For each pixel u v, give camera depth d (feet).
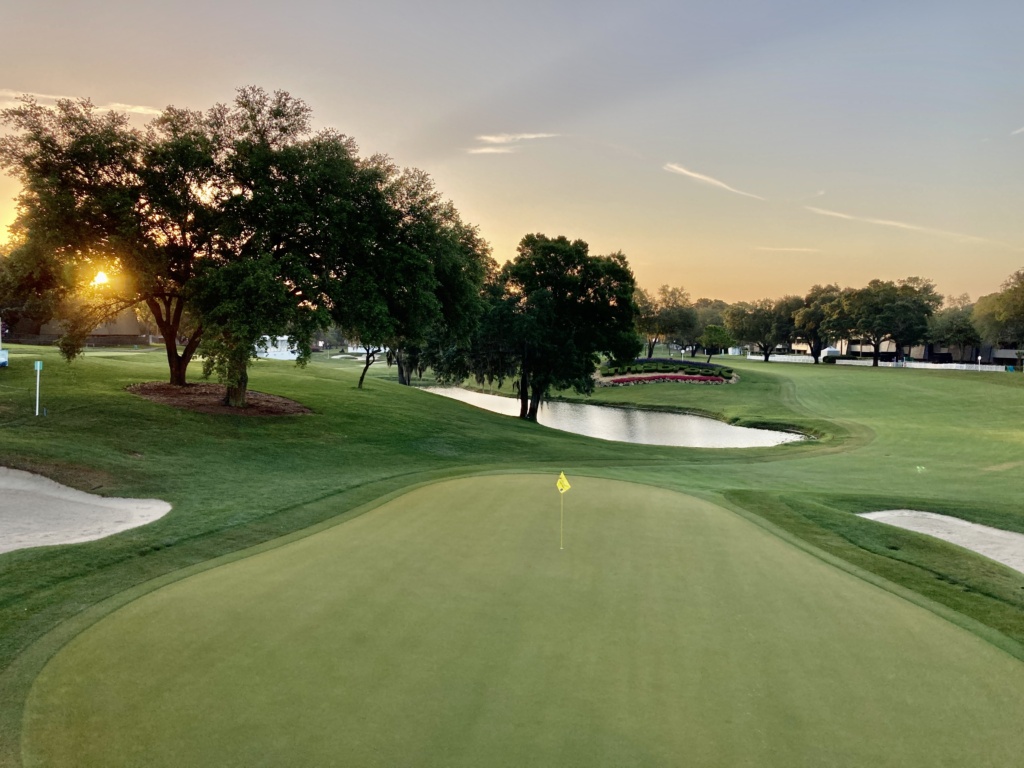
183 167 67.36
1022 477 71.15
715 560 27.89
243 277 64.03
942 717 15.25
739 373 256.93
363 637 18.76
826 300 378.53
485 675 16.58
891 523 42.04
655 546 29.78
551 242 138.41
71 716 14.43
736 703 15.57
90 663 16.98
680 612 21.49
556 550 28.53
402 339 88.63
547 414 179.83
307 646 18.11
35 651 17.66
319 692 15.53
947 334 323.98
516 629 19.61
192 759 12.84
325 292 70.44
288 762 12.76
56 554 26.76
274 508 36.35
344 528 32.17
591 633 19.48
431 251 81.00
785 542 31.55
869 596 23.86
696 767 12.94
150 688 15.67
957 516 44.19
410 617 20.38
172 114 69.36
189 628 19.29
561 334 135.13
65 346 77.61
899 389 199.41
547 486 44.80
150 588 22.75
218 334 63.21
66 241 64.18
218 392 87.04
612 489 44.78
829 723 14.79
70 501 38.27
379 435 78.43
